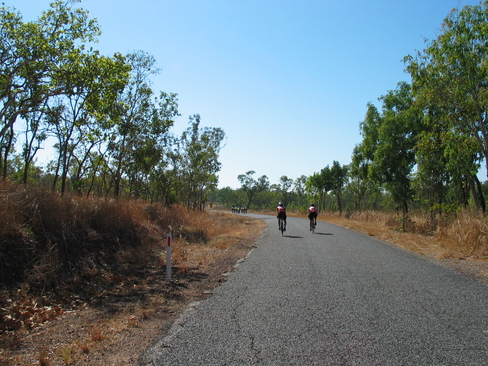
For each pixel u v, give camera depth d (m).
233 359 3.82
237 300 6.15
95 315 5.59
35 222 7.70
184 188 28.77
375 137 28.23
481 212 13.30
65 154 15.26
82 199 10.79
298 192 76.69
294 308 5.60
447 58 14.58
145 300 6.33
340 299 6.09
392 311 5.40
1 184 8.04
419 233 17.58
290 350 4.02
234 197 117.06
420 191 18.33
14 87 11.61
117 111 16.20
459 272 8.39
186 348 4.15
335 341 4.26
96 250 8.95
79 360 3.93
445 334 4.46
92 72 12.54
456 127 15.52
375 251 11.97
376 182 26.17
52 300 6.18
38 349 4.27
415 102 16.72
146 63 19.19
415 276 7.93
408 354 3.88
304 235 18.22
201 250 12.57
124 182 23.69
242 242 15.38
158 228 13.77
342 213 40.38
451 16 14.23
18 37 11.19
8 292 5.84
